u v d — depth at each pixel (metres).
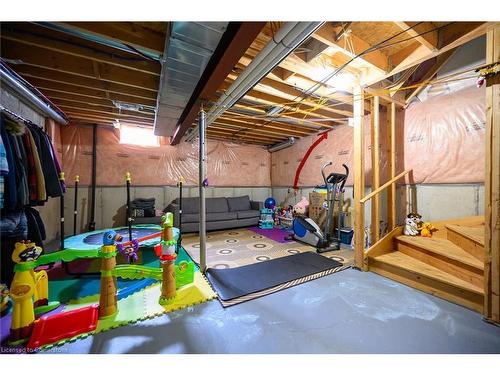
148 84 2.85
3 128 1.95
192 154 5.85
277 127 4.87
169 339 1.51
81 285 2.32
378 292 2.13
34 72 2.60
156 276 1.98
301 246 3.79
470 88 2.54
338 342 1.48
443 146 2.80
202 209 2.62
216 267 2.80
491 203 1.67
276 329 1.61
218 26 1.59
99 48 2.24
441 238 2.69
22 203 2.09
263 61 1.86
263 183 7.01
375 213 2.96
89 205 4.71
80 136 4.64
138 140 5.22
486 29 1.72
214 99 3.04
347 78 2.72
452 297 1.94
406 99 3.20
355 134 2.80
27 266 1.55
